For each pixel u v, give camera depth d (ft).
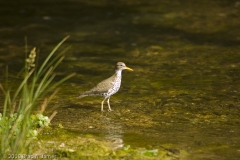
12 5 101.71
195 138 37.91
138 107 46.60
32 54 33.91
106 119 43.09
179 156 34.06
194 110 45.37
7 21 89.56
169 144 36.42
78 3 104.17
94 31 82.12
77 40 76.64
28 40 76.74
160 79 56.08
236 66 60.23
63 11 97.09
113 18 90.89
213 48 69.67
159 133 39.19
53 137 37.32
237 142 36.96
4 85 54.44
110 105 47.44
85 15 93.71
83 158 33.40
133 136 38.37
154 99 48.96
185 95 49.98
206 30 80.48
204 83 53.88
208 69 59.36
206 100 48.19
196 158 33.78
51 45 73.67
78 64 63.67
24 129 33.32
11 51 70.28
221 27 82.07
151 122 42.19
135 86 53.72
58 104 47.60
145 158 33.60
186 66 61.11
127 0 106.52
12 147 33.09
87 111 45.52
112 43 74.54
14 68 61.72
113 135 38.60
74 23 87.81
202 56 65.57
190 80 55.21
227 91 50.83
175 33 79.36
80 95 46.42
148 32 80.59
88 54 68.64
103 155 34.01
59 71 60.59
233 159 33.65
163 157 33.83
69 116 43.83
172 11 95.25
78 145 35.60
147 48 71.00
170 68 60.54
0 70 60.70
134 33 80.23
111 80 45.98
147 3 103.14
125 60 65.00
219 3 101.65
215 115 43.91
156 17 90.58
